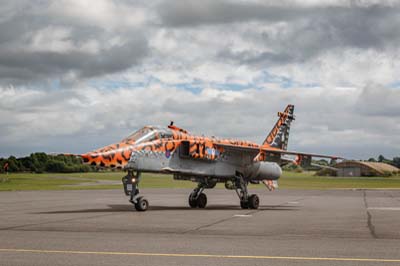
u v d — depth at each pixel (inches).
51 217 649.0
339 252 359.6
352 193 1598.2
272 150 924.6
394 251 365.4
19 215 681.6
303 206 939.3
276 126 1091.9
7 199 1112.8
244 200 888.9
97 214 704.4
